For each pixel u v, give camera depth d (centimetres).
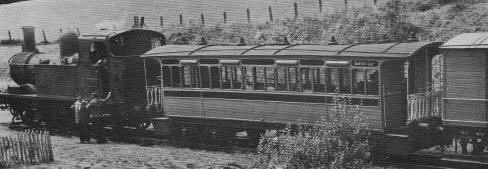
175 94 1803
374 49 1395
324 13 2848
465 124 1338
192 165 1368
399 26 2508
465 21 2384
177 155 1550
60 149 1669
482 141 1330
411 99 1414
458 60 1339
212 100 1708
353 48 1439
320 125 1113
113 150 1652
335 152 1059
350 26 2670
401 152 1345
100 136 1848
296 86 1518
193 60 1731
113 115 1912
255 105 1608
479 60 1305
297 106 1514
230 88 1675
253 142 1661
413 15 2547
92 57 1986
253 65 1598
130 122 1978
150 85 1964
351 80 1412
